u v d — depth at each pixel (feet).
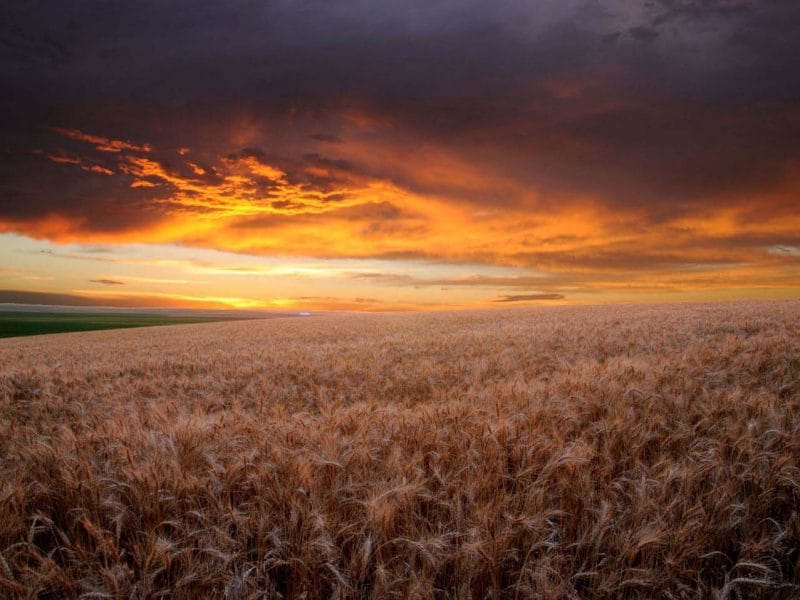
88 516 9.26
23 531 9.05
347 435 13.57
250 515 9.11
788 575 8.36
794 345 29.12
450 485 9.93
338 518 9.07
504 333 57.06
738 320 55.62
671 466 10.50
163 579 8.14
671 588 7.78
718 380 20.61
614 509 9.17
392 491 8.80
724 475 10.14
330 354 42.83
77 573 8.25
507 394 17.98
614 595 7.73
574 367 25.34
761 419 13.33
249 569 7.89
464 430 12.94
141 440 12.71
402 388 28.09
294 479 9.81
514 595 7.86
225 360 43.68
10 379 34.58
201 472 10.66
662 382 19.40
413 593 7.08
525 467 10.90
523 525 8.46
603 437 12.99
